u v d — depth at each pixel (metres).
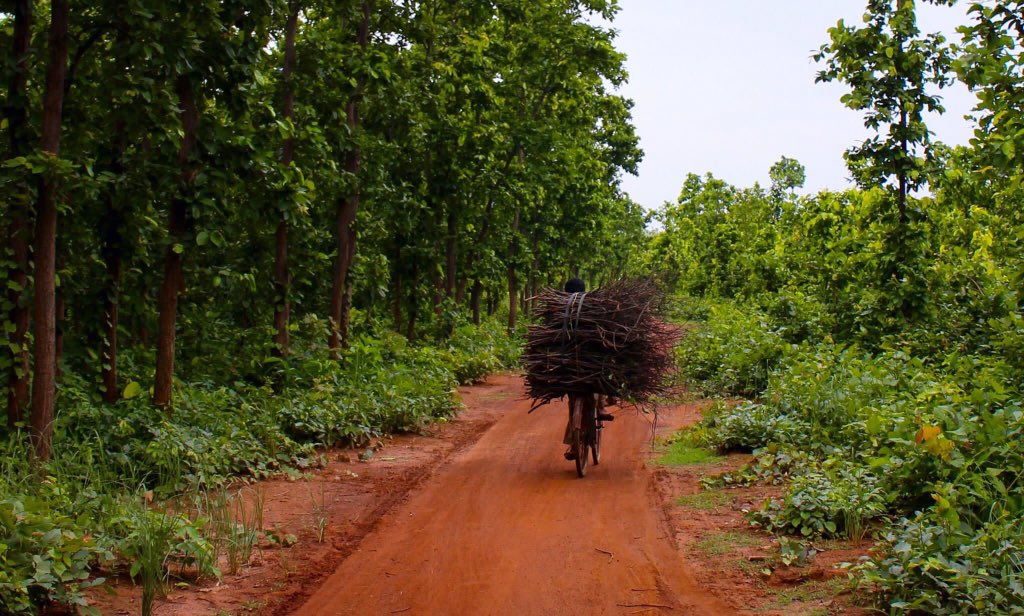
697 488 8.84
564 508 8.19
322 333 14.79
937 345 13.48
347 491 8.98
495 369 22.00
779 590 5.70
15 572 5.02
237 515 7.44
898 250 14.91
